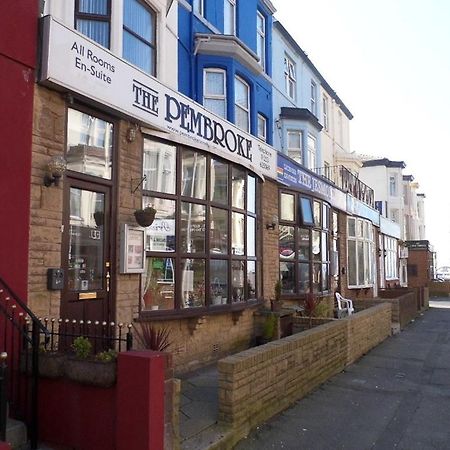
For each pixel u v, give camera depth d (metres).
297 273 14.13
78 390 4.61
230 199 10.32
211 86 11.68
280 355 6.73
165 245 8.46
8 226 5.65
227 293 10.03
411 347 12.53
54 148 6.32
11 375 5.19
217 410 6.04
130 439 4.26
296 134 16.55
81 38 6.57
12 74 5.84
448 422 6.61
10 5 5.87
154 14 9.16
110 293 7.24
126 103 7.37
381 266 28.91
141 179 7.91
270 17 15.27
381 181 40.66
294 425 6.20
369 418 6.65
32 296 5.88
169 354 4.57
